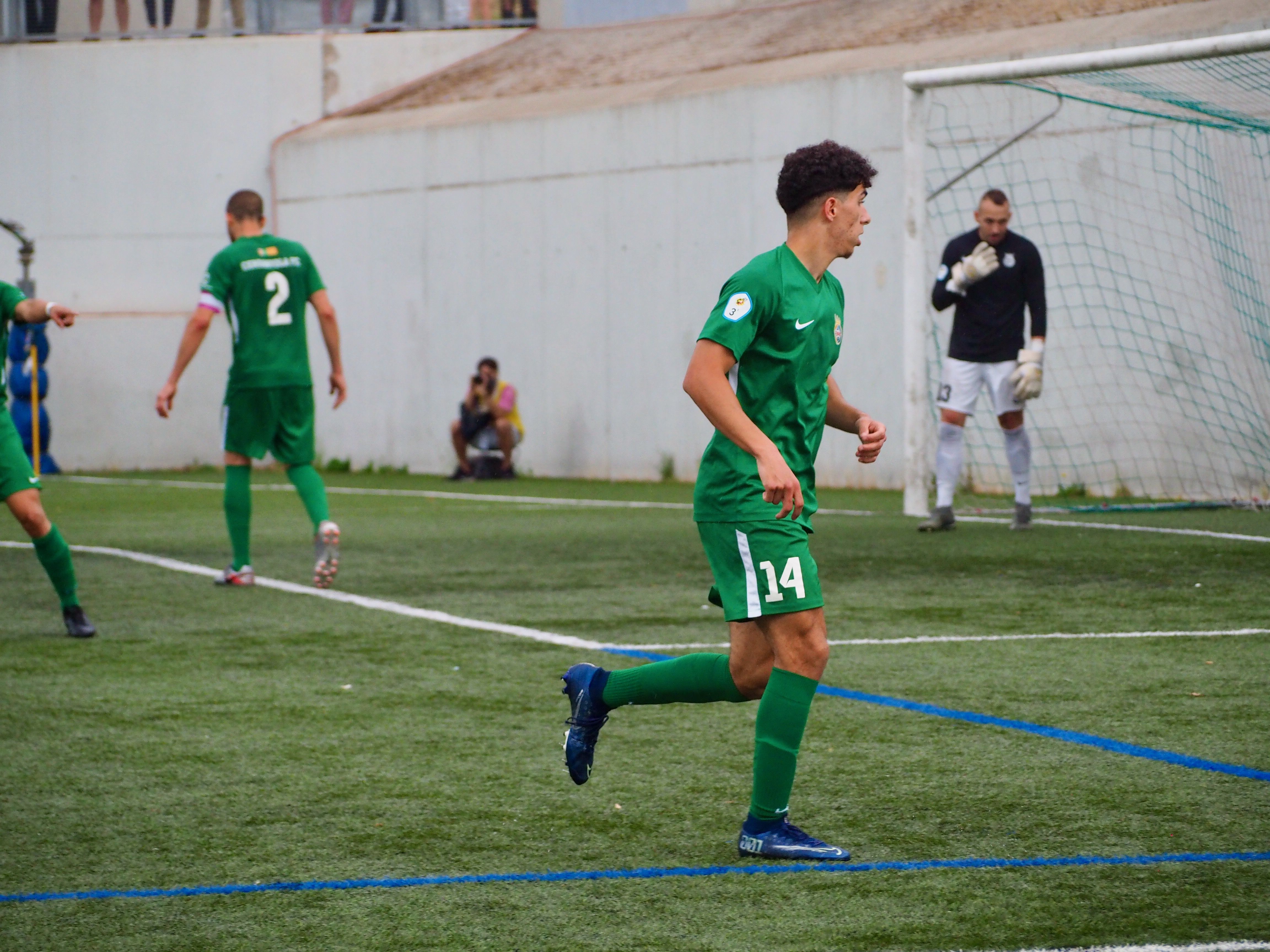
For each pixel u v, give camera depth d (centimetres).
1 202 7581
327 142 7181
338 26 7575
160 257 7594
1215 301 4456
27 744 1675
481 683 2003
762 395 1241
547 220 6278
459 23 7569
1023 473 3791
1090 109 4678
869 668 2052
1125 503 4666
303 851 1276
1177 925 1057
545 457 6384
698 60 6272
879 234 5259
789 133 5412
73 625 2383
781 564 1227
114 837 1318
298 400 2912
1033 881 1169
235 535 2980
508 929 1076
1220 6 4538
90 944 1050
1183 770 1504
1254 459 4444
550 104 6406
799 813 1377
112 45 7525
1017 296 3688
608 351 6094
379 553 3541
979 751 1596
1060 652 2156
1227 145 4372
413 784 1498
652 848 1278
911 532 3803
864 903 1123
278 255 2905
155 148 7562
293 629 2456
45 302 2278
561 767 1562
